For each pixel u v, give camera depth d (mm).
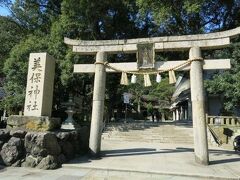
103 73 10320
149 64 9977
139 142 16016
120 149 12023
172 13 17438
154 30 20047
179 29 19266
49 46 16859
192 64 9586
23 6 20844
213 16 20438
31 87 9227
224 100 17094
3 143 8203
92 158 9547
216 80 16219
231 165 9062
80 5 16672
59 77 17156
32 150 8000
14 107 20031
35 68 9336
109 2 17359
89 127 11617
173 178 7391
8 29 21094
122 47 10258
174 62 9953
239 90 14344
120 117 40812
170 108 47125
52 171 7609
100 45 10445
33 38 17797
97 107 10062
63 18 17094
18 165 7914
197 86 9375
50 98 9633
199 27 19578
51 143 8055
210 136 17078
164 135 17672
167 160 9508
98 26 19078
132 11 19078
